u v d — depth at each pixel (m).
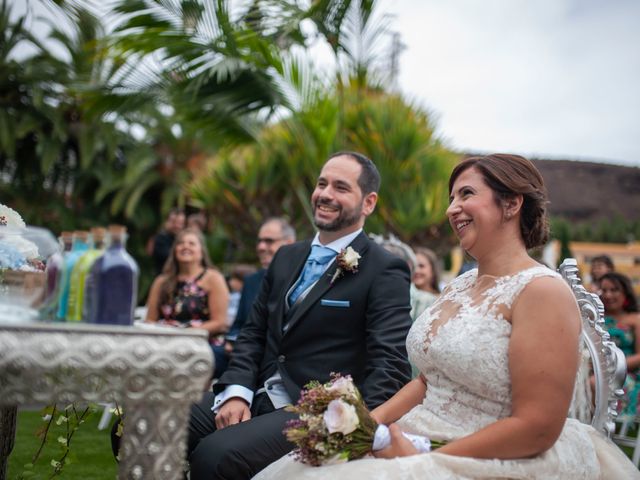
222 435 2.09
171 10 6.11
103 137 13.20
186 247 4.47
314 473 1.62
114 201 13.47
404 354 2.33
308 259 2.65
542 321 1.63
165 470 1.32
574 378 1.61
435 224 8.33
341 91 7.25
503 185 1.83
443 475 1.56
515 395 1.62
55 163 13.80
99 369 1.25
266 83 6.61
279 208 8.96
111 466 3.58
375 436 1.67
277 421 2.15
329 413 1.62
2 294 1.52
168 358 1.30
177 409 1.34
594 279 6.34
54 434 3.96
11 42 12.34
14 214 2.21
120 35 6.27
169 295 4.50
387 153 7.98
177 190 13.53
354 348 2.44
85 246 1.68
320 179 2.68
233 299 6.22
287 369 2.46
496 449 1.58
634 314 5.06
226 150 8.65
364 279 2.48
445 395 1.83
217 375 4.11
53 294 1.58
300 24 6.50
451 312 1.87
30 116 12.82
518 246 1.86
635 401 4.71
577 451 1.71
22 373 1.21
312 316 2.47
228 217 9.52
